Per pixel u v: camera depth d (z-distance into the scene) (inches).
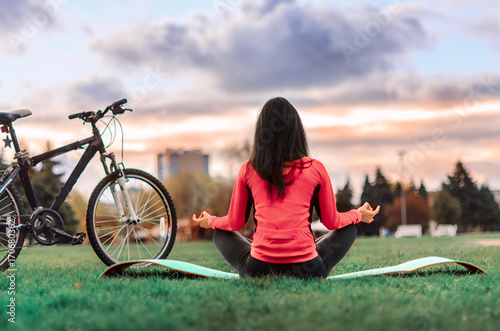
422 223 2372.0
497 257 201.8
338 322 68.5
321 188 108.5
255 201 109.7
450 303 81.8
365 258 213.8
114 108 155.1
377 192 2425.0
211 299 85.4
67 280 123.5
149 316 71.7
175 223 160.1
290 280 100.3
